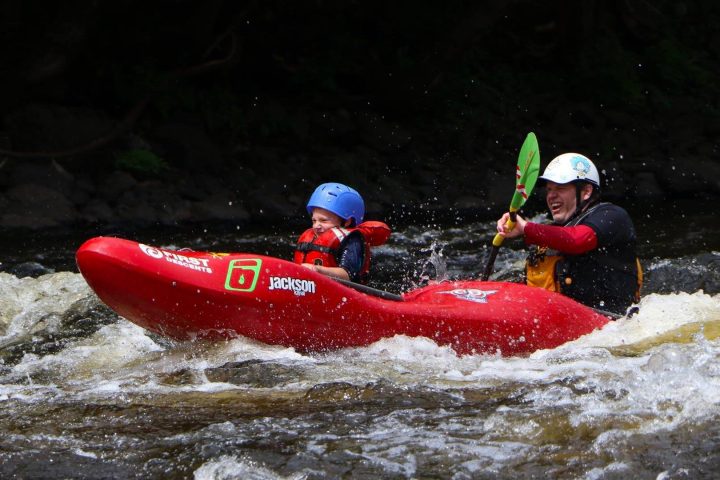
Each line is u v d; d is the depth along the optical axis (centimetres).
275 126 5075
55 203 4000
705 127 5891
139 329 2152
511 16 6294
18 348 2089
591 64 6097
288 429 1490
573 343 2005
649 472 1329
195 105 4984
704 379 1673
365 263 2083
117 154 4459
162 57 5012
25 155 4228
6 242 3497
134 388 1716
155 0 4831
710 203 4625
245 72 5425
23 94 4397
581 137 5628
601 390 1638
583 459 1371
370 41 5806
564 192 2169
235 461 1366
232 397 1647
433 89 5509
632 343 1984
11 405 1625
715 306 2248
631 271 2145
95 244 1709
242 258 1831
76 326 2245
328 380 1733
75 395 1683
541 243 2069
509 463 1365
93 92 4834
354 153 5069
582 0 5994
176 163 4616
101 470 1360
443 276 2534
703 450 1390
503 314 1991
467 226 4056
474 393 1658
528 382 1720
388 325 1923
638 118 5953
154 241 3647
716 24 7106
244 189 4522
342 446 1423
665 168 5172
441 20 5791
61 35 4325
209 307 1786
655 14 6794
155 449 1423
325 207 2066
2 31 4562
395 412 1557
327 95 5419
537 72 6125
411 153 5141
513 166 5262
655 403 1570
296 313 1845
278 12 5375
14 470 1360
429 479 1320
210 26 4919
